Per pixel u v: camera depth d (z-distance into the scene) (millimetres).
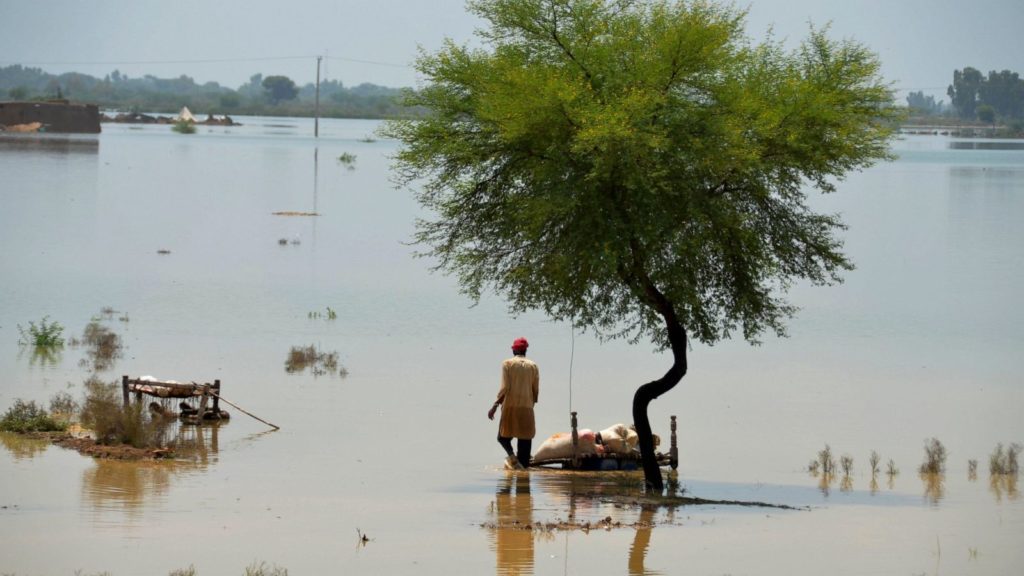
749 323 36469
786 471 37188
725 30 32594
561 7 33375
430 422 42500
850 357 61125
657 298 34500
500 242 35375
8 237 102000
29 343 55719
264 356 54781
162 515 27875
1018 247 118188
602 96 32594
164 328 61906
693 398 49656
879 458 39500
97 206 132125
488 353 58250
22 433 37312
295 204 144750
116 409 37312
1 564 23406
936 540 27766
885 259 108188
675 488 34250
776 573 24516
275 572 23297
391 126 35344
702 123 32531
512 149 33844
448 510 29641
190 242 104375
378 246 106312
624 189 32469
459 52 34438
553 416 44688
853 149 33531
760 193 33875
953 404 49781
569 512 29953
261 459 35375
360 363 54125
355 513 28891
